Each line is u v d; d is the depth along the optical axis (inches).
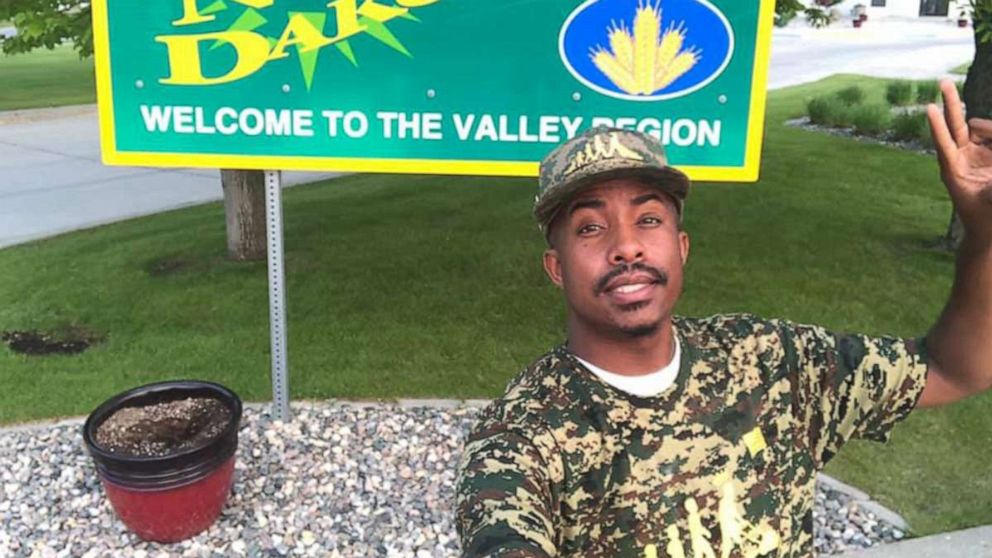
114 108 150.3
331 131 152.4
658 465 55.4
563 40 148.6
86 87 752.3
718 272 252.8
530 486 52.3
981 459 160.1
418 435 162.7
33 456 155.8
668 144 152.3
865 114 506.0
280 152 153.1
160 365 195.9
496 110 151.7
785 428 58.4
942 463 158.7
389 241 284.4
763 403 58.3
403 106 151.5
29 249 286.4
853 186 361.7
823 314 223.9
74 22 188.2
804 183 365.1
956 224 275.0
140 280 250.5
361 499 142.4
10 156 455.8
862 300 233.5
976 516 142.3
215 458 128.9
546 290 239.8
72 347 206.8
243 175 259.6
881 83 754.2
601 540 55.2
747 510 56.3
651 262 55.5
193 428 133.3
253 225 265.0
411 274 252.1
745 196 341.7
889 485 151.4
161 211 345.7
